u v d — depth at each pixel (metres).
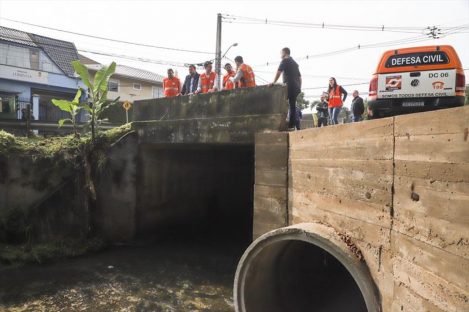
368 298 4.39
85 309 7.52
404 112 7.77
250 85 9.96
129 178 11.65
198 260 10.56
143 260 10.40
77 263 9.99
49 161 11.14
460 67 7.38
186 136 10.19
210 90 11.77
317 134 5.95
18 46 27.06
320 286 7.39
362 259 4.65
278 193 7.32
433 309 3.37
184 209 13.42
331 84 11.99
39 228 10.83
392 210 4.09
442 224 3.28
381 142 4.29
